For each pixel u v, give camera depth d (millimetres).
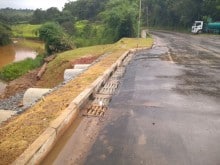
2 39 71688
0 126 6219
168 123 6449
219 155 4918
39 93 11656
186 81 11164
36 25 111750
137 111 7355
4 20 119688
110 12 43000
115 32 43000
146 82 11070
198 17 61969
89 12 96375
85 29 60219
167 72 13320
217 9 54375
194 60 17594
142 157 4855
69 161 4801
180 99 8469
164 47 26703
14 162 4203
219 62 16609
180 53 21594
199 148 5188
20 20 145250
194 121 6578
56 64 24969
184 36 46062
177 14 71250
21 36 92875
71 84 10102
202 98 8578
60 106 7207
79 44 50781
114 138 5668
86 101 8234
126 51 22016
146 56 19953
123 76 12516
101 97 8859
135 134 5836
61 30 44344
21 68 31250
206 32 52844
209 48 25375
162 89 9797
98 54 24266
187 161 4707
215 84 10594
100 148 5246
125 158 4840
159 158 4812
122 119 6762
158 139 5578
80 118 6922
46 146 5016
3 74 29547
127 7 43000
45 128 5668
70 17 82688
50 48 41219
